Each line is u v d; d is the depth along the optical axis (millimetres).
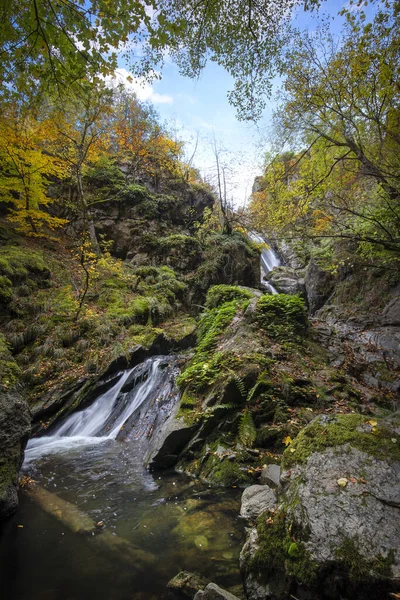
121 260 14133
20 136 9906
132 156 17594
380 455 2691
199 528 3299
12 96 4230
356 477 2545
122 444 5762
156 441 5203
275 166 9883
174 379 7082
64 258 12289
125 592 2557
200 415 5121
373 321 9703
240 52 6543
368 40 6816
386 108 7316
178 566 2805
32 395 6758
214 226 17906
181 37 5430
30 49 3611
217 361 5965
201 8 5602
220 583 2574
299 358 6281
